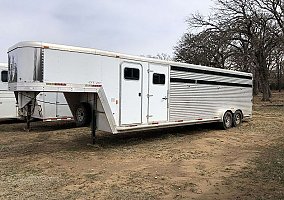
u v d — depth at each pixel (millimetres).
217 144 9445
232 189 5266
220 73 12391
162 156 7793
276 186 5379
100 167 6715
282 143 9469
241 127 13172
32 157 7578
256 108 23281
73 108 9266
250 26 29531
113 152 8195
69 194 4992
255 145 9258
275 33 28000
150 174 6195
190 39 33281
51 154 7906
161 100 9875
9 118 13539
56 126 13672
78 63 7852
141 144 9344
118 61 8625
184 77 10688
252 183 5570
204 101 11578
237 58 30406
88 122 9000
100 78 8242
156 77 9688
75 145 9094
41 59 7352
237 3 29578
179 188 5336
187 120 10828
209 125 13062
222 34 29984
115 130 8539
